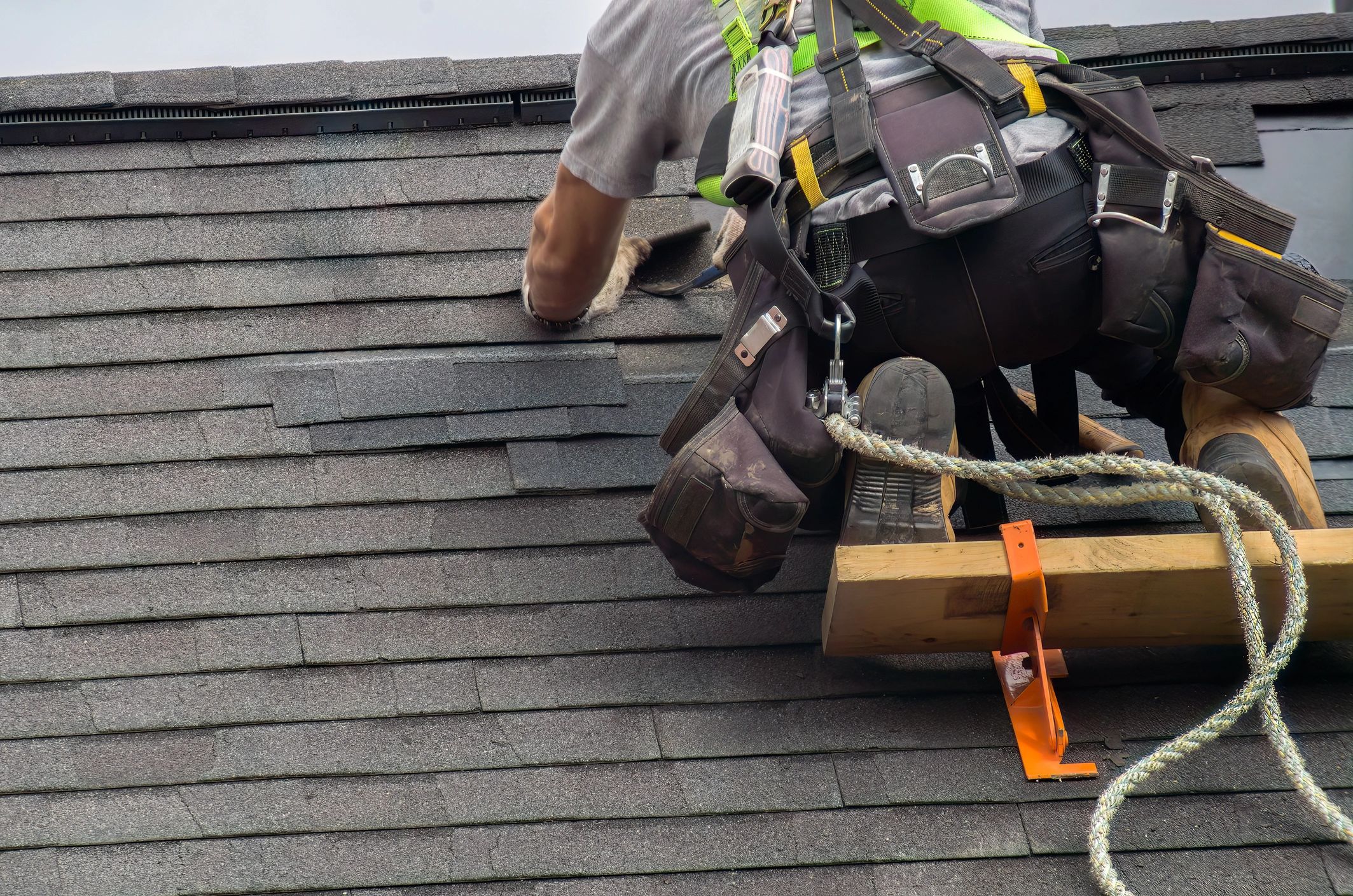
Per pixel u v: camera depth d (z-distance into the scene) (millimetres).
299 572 9477
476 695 8773
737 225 11133
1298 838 7734
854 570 7715
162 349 10672
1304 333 8055
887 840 7875
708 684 8766
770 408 7945
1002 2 8742
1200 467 8391
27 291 10938
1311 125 12461
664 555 8492
